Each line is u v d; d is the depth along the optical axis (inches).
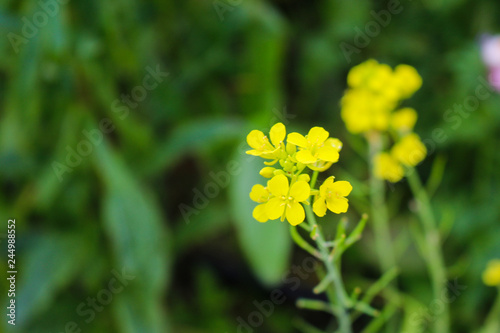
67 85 22.6
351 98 20.0
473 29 30.1
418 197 20.4
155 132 28.0
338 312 18.0
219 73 29.0
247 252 22.0
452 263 26.5
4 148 23.5
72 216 24.0
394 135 20.3
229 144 26.5
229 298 27.7
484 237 25.1
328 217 27.1
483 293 24.3
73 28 22.5
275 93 29.0
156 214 22.6
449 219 22.4
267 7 28.1
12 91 22.3
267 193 15.3
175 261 28.8
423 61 30.7
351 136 24.1
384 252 21.2
